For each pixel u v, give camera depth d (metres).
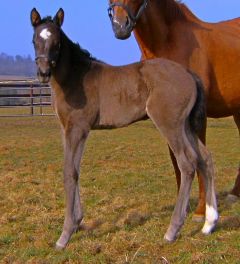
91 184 7.65
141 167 9.17
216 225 5.15
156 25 5.55
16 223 5.57
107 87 4.77
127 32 5.25
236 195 6.45
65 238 4.69
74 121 4.71
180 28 5.59
